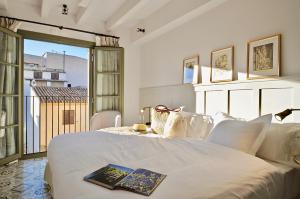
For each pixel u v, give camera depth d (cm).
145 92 447
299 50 203
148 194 103
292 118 202
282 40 217
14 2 342
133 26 444
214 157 160
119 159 159
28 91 652
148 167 141
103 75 426
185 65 343
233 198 108
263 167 145
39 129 549
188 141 213
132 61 462
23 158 356
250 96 240
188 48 338
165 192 105
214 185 113
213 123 252
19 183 255
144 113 443
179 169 136
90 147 188
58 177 133
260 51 235
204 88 297
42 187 244
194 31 326
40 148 496
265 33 232
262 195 123
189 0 300
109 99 431
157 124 299
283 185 152
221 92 275
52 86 701
